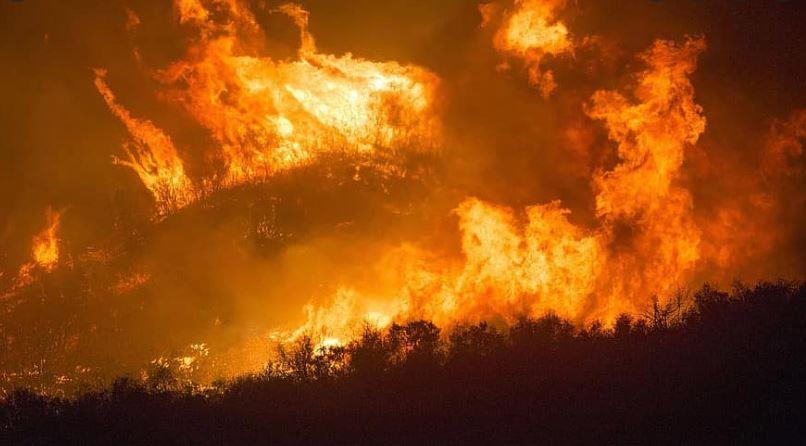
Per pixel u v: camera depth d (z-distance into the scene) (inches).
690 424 321.7
